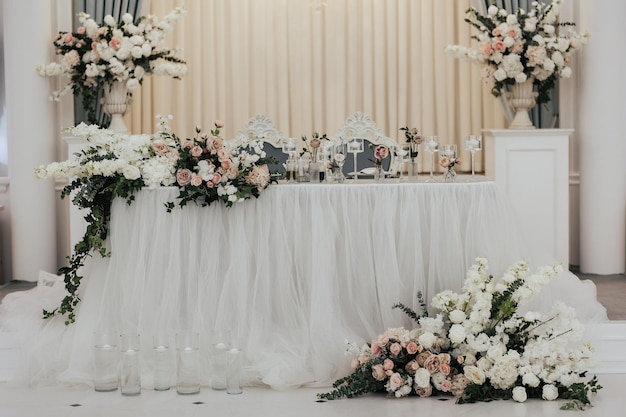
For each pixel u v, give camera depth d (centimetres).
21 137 716
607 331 535
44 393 491
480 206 533
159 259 516
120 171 513
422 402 471
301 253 521
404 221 527
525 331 497
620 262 736
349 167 633
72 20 748
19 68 712
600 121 728
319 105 784
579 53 741
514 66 700
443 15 784
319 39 780
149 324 512
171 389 498
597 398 475
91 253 531
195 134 776
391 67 787
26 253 722
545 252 560
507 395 476
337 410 455
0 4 779
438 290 527
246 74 778
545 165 711
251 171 512
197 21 770
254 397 480
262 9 775
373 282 525
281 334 515
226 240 520
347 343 499
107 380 493
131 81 692
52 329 522
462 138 789
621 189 732
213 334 500
